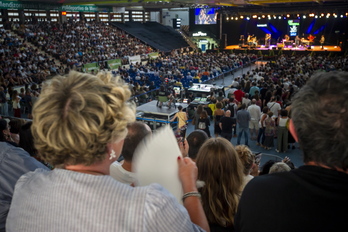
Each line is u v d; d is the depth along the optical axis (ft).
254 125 31.76
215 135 30.96
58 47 94.27
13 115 42.75
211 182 5.65
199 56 101.40
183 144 5.82
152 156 3.53
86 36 110.11
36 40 93.66
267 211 2.93
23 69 66.95
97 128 2.70
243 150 9.35
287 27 121.49
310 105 2.86
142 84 61.82
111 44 114.21
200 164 5.82
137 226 2.52
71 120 2.66
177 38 143.33
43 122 2.73
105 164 3.04
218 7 127.34
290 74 61.36
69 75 3.01
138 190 2.69
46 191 2.74
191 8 136.56
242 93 39.88
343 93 2.76
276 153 29.09
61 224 2.60
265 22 124.16
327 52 104.68
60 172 2.81
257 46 121.60
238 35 129.49
